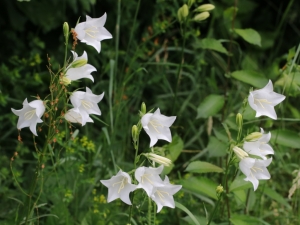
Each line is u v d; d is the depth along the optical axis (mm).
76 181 3908
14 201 4039
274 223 4379
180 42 5781
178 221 4145
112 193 2727
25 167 4762
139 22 5527
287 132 3873
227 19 4398
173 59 5824
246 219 3576
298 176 3586
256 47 6301
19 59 5188
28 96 5062
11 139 4883
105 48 5289
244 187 3449
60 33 5234
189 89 5816
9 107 4930
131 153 4965
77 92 2760
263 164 2922
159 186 2730
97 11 5453
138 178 2688
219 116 4633
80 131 5066
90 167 4082
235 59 6211
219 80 6145
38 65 4953
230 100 4781
